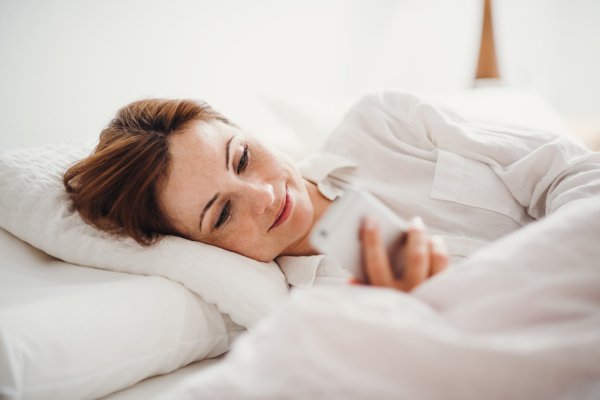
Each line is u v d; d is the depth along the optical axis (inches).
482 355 10.7
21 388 18.0
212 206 26.6
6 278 24.3
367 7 74.4
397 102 36.4
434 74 88.9
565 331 11.3
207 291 25.5
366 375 11.1
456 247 27.0
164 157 26.6
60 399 19.3
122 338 21.6
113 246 27.1
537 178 29.0
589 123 59.1
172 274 25.9
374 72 79.9
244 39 60.1
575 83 88.4
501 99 56.6
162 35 51.8
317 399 10.9
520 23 89.6
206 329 25.8
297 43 66.6
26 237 27.1
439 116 32.9
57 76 43.4
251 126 53.1
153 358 22.7
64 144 34.6
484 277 13.0
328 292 12.9
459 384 10.7
